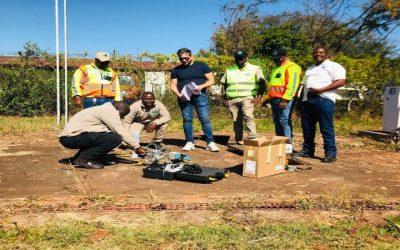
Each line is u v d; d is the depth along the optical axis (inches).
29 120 549.3
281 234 143.2
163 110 301.4
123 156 282.2
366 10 405.4
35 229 144.0
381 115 596.4
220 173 218.7
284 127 288.0
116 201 177.6
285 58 286.2
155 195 187.9
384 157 297.7
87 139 240.5
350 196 190.1
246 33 761.0
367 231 147.1
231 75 322.0
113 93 317.7
